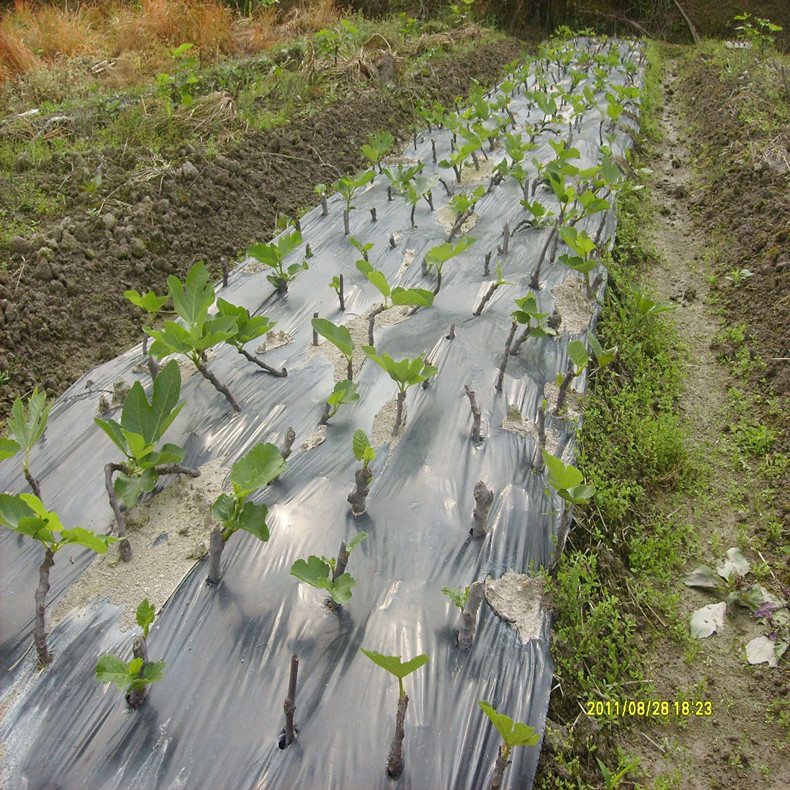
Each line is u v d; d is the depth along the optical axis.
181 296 4.02
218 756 2.49
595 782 2.65
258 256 5.04
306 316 5.06
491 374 4.27
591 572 3.32
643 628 3.39
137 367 4.55
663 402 4.69
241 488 2.93
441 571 3.14
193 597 3.02
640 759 2.85
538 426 3.88
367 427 3.99
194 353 3.90
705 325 5.58
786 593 3.51
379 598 3.01
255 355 4.63
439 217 6.33
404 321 4.87
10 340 4.82
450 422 3.94
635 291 5.11
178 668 2.76
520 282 5.24
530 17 15.56
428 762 2.46
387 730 2.54
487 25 14.88
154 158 6.52
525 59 11.77
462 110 9.74
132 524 3.39
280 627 2.88
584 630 3.04
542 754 2.59
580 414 4.11
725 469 4.32
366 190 7.04
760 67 10.04
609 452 4.09
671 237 6.85
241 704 2.64
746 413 4.67
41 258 5.27
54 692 2.73
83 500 3.63
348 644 2.82
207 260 6.04
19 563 3.28
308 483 3.58
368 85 9.43
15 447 3.27
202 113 7.52
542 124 8.38
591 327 4.87
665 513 4.03
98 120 7.39
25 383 4.73
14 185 5.96
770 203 6.29
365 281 5.39
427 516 3.38
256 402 4.16
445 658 2.79
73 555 3.28
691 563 3.76
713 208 7.00
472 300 5.06
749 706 3.10
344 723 2.56
